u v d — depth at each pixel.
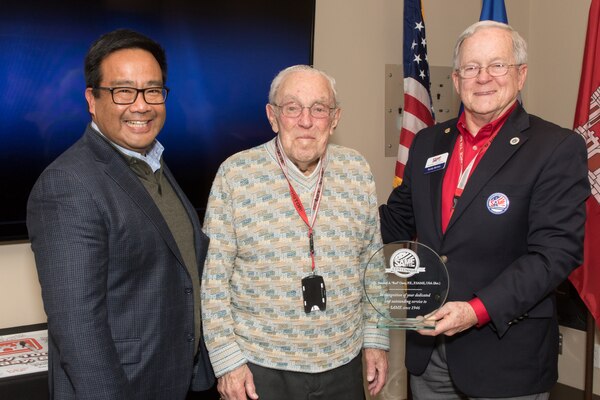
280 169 1.77
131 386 1.52
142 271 1.55
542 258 1.71
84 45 2.18
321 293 1.71
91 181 1.46
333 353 1.74
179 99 2.40
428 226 1.94
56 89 2.15
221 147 2.53
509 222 1.77
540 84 3.58
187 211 1.78
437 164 1.99
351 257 1.78
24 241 2.25
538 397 1.86
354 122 3.04
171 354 1.61
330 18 2.90
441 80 3.32
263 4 2.53
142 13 2.27
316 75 1.74
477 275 1.82
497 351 1.81
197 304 1.75
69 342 1.40
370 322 1.94
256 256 1.72
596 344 2.92
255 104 2.58
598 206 2.65
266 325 1.71
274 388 1.71
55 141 2.17
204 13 2.40
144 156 1.70
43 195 1.44
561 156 1.74
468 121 1.94
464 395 1.94
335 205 1.78
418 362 1.96
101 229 1.46
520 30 3.57
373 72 3.06
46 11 2.09
